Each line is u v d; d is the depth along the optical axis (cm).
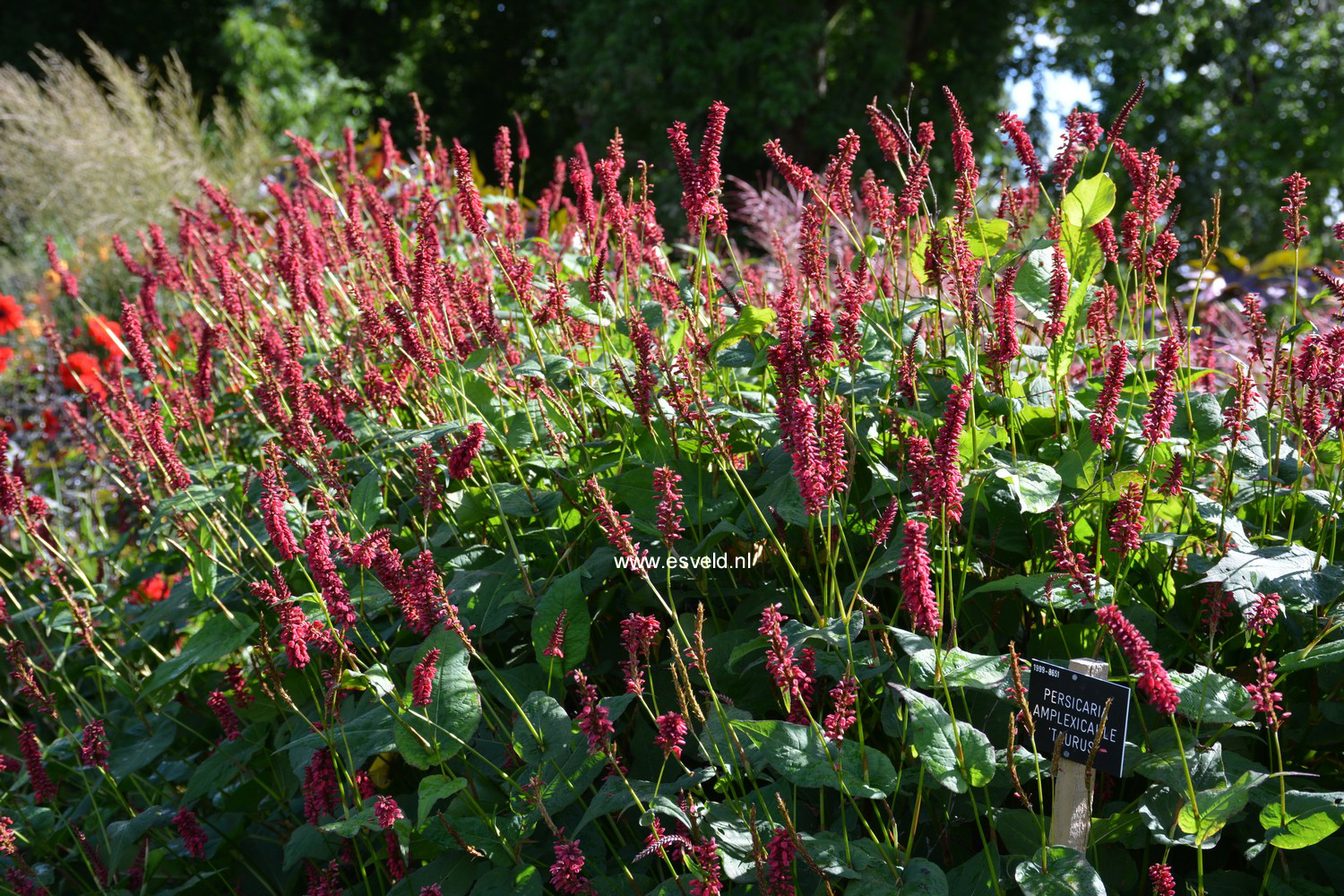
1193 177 1788
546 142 2223
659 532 203
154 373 314
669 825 191
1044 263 259
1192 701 174
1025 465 202
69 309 764
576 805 205
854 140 251
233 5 2117
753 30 1579
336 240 372
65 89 944
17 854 241
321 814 218
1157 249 247
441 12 2366
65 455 530
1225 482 218
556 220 555
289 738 255
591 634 244
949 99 245
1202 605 207
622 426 266
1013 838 176
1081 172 254
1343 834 183
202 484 307
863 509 235
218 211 611
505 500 248
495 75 2317
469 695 193
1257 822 183
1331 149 1691
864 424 234
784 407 192
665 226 1212
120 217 820
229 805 257
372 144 768
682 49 1518
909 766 192
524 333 321
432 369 265
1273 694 164
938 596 213
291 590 268
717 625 232
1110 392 203
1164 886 157
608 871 203
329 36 2320
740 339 263
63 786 309
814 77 1596
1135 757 174
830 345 204
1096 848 178
